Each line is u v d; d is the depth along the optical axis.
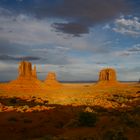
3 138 19.92
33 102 57.97
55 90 129.62
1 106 40.75
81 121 23.42
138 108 34.41
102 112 35.31
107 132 17.05
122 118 24.08
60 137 17.81
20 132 22.11
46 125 24.89
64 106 46.72
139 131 18.53
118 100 60.97
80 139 16.72
